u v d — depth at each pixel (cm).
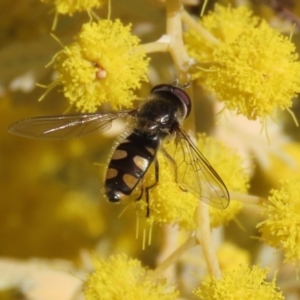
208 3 12
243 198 11
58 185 13
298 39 12
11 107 12
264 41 10
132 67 10
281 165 13
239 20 11
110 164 11
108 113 11
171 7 11
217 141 11
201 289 10
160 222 10
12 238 13
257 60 10
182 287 12
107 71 10
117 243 13
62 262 12
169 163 11
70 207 13
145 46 10
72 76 10
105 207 13
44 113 12
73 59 10
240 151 12
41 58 12
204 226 10
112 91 10
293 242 10
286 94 10
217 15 11
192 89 11
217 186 11
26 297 12
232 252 12
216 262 10
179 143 11
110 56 10
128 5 12
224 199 10
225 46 10
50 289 12
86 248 13
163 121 11
